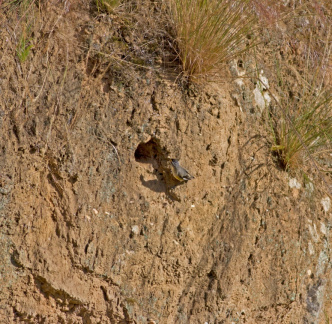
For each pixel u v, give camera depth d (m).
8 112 2.30
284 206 2.76
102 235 2.40
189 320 2.55
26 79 2.34
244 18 2.60
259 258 2.68
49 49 2.38
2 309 2.29
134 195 2.45
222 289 2.59
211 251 2.57
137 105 2.47
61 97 2.38
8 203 2.29
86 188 2.39
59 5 2.42
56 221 2.36
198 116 2.54
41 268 2.33
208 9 2.55
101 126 2.42
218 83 2.63
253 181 2.69
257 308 2.69
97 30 2.46
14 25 2.34
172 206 2.50
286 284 2.76
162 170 2.51
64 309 2.38
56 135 2.36
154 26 2.55
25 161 2.32
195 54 2.53
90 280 2.40
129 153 2.46
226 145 2.61
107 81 2.46
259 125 2.77
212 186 2.57
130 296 2.45
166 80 2.52
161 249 2.48
